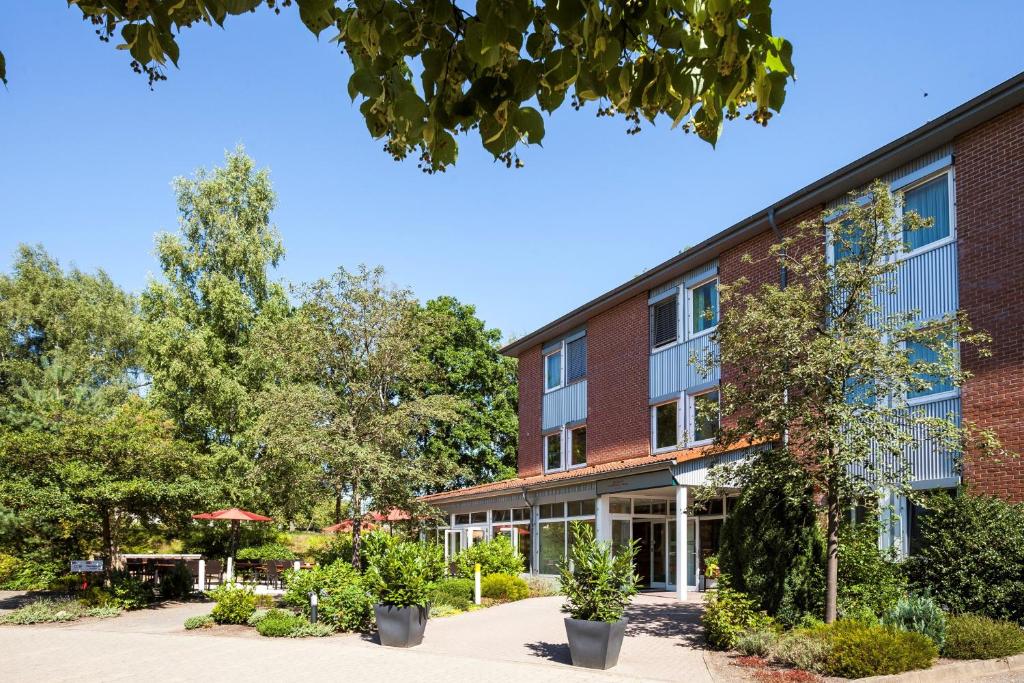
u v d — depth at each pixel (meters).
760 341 12.99
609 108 4.07
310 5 3.25
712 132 3.45
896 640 10.74
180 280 36.69
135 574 24.95
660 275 23.86
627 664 12.11
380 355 23.03
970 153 15.17
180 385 34.16
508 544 25.00
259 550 31.72
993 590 12.55
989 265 14.61
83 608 20.42
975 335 12.73
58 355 38.97
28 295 40.44
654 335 24.61
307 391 22.28
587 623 12.04
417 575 14.67
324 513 40.91
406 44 3.51
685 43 3.14
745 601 13.25
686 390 22.59
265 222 39.53
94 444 21.31
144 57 3.39
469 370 43.12
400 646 14.29
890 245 13.01
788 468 12.60
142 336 35.22
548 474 29.83
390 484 21.45
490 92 3.24
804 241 18.67
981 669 10.88
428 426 23.64
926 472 15.15
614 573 12.48
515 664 12.44
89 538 23.81
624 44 3.30
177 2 3.22
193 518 27.52
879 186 13.20
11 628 18.19
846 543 14.07
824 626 12.10
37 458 20.77
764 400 12.88
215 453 31.23
